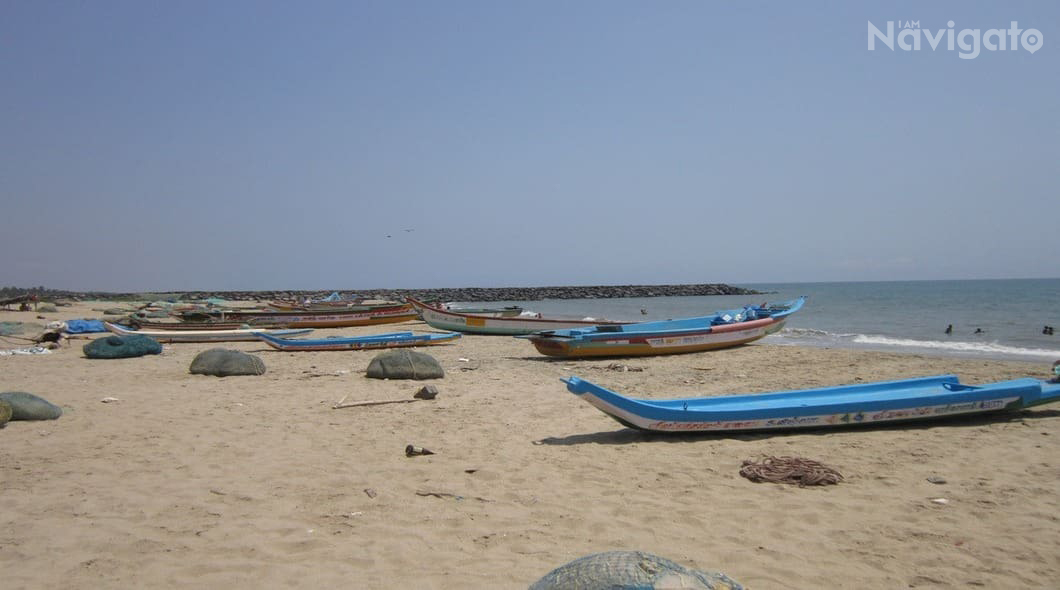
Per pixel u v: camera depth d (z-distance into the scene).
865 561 4.70
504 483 6.54
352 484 6.49
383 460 7.35
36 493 6.16
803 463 6.86
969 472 6.74
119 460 7.29
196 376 13.77
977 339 23.66
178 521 5.48
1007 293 71.88
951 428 8.69
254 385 12.59
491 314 26.69
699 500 6.00
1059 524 5.30
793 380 13.50
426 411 10.08
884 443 7.95
